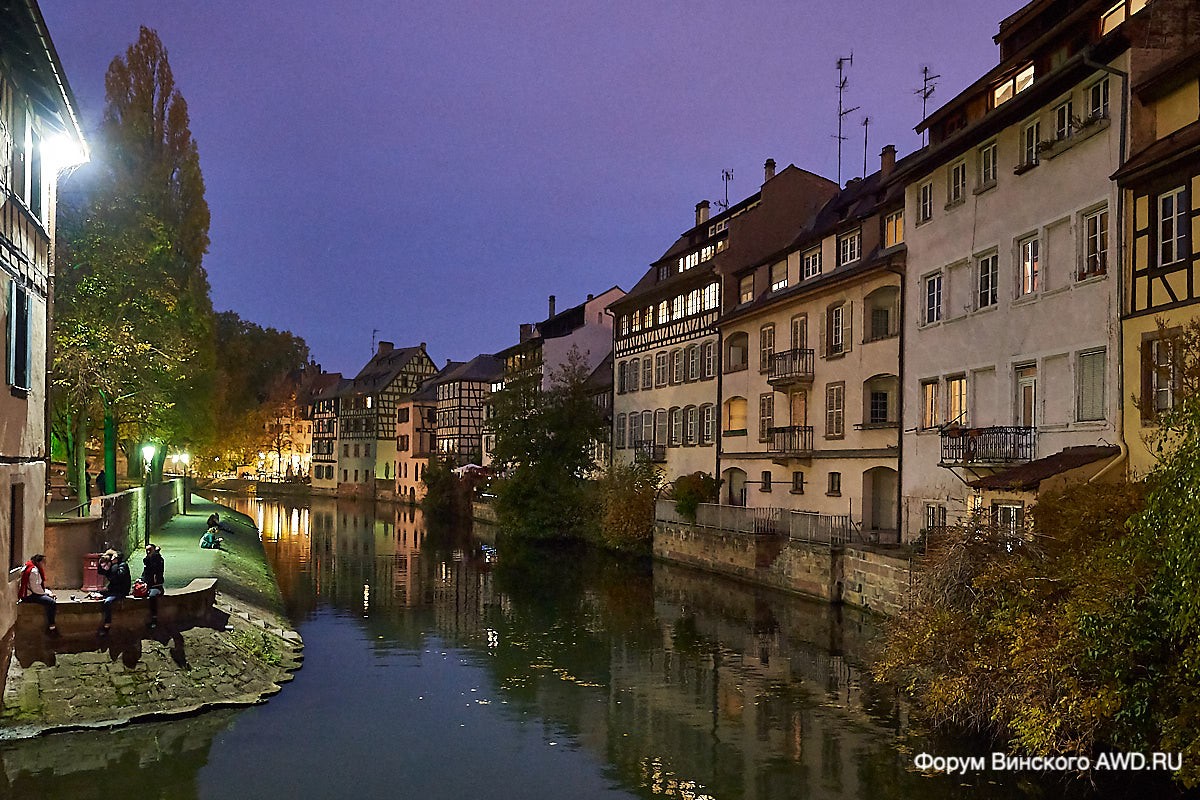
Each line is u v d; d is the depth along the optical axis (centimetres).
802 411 2955
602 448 4719
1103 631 978
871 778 1128
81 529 1753
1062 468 1588
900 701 1478
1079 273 1731
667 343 4019
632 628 2141
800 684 1602
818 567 2383
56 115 1411
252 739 1267
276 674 1619
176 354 2567
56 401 2316
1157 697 953
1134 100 1614
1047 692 1051
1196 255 1431
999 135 2019
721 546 2942
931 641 1272
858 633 2025
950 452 2116
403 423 8169
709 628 2130
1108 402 1634
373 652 1877
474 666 1758
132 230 2383
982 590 1245
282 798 1063
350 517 5956
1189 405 974
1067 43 1836
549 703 1494
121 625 1381
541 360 4478
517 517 4303
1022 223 1925
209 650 1491
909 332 2359
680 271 4197
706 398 3656
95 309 2258
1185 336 1198
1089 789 1053
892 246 2517
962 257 2138
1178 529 909
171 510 3825
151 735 1241
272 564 3328
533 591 2744
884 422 2477
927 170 2312
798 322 2973
